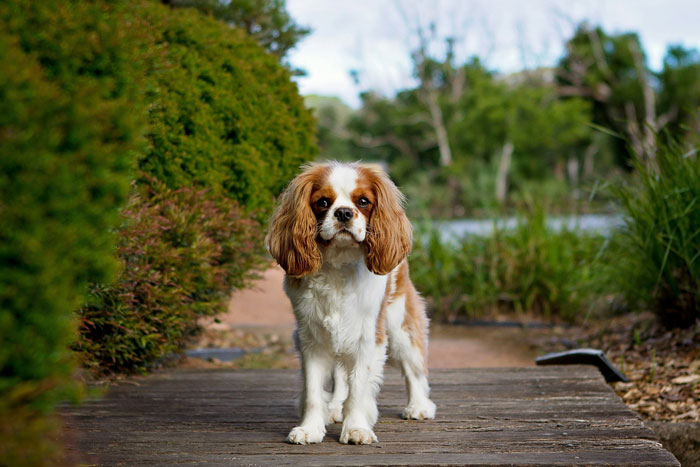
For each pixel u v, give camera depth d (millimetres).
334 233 3352
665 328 6410
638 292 6383
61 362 1998
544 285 8336
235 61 6172
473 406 4098
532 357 6754
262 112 6469
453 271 8742
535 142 39469
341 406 3982
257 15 9539
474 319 8398
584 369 5020
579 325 7852
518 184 39719
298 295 3551
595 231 8180
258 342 7113
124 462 3064
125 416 3852
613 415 3871
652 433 3535
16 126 1885
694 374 5246
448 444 3363
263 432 3566
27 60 1997
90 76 2387
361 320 3502
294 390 4473
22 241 1842
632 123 6367
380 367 3670
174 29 5723
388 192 3596
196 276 5039
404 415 3867
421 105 44906
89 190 2098
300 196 3498
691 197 5812
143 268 4480
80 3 2451
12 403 1765
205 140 5590
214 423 3730
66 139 2014
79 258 2043
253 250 5961
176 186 5312
